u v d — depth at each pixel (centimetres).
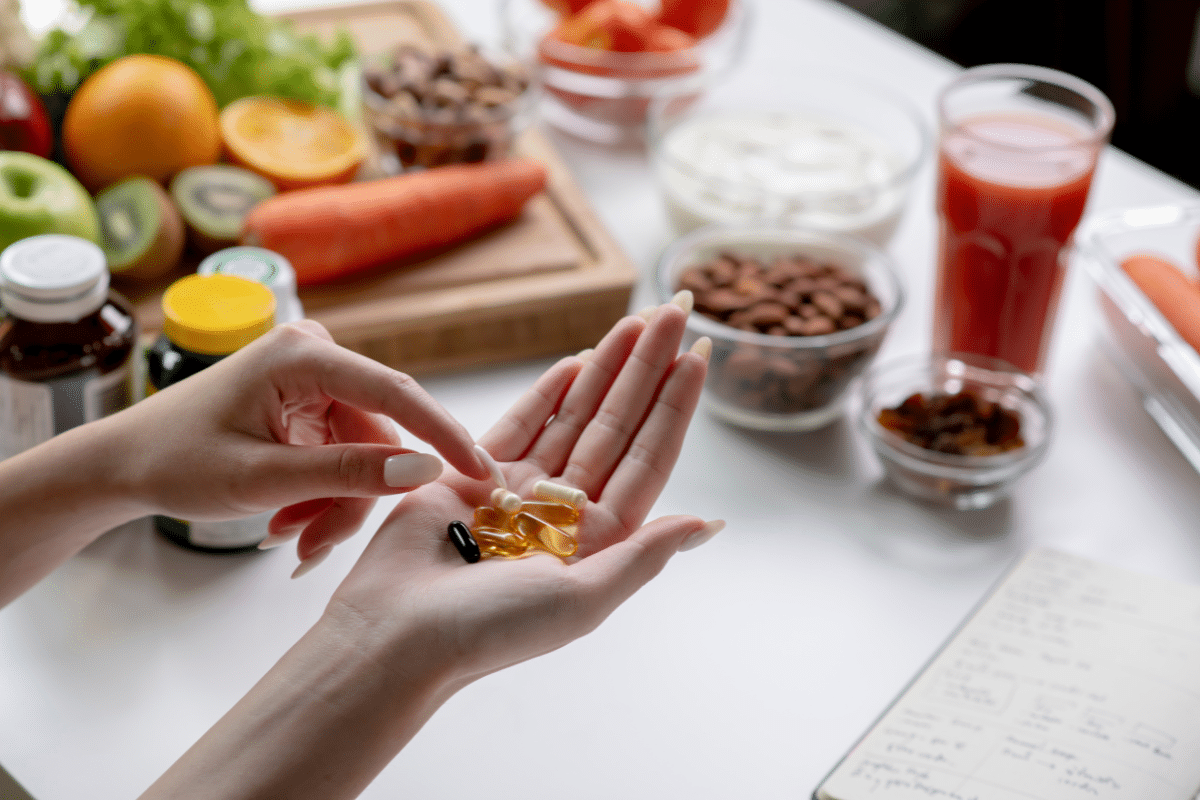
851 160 117
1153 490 103
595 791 87
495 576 82
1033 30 183
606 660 93
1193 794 86
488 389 107
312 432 90
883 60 139
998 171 101
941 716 90
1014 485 102
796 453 104
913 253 119
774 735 90
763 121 122
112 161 108
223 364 86
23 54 111
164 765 87
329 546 87
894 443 100
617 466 89
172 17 114
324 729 81
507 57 123
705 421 106
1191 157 162
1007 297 104
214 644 92
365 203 107
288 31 120
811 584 97
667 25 131
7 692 90
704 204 113
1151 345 105
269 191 110
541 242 113
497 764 88
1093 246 108
